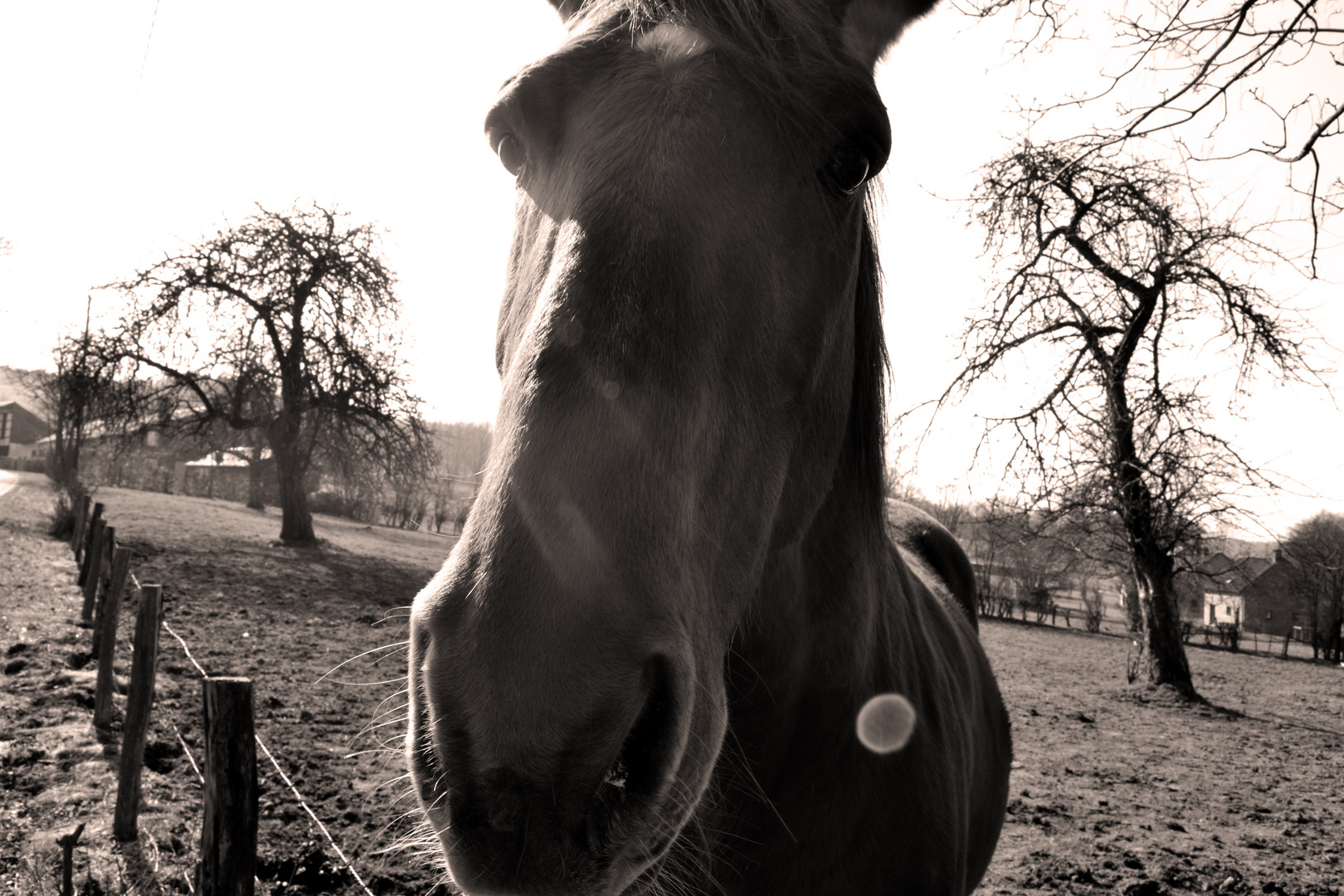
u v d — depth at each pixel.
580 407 0.89
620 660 0.85
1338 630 26.38
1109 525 13.54
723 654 1.12
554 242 1.12
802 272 1.21
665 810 0.95
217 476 42.03
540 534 0.85
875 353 1.66
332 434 20.17
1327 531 26.09
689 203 1.04
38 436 64.38
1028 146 9.91
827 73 1.21
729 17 1.16
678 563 0.94
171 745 5.02
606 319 0.94
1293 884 5.00
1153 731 10.23
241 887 2.11
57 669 6.50
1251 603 36.88
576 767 0.83
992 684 2.85
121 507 25.81
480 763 0.82
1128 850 5.37
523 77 1.17
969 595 3.58
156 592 3.83
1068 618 28.61
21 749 4.68
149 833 3.79
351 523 35.25
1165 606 13.49
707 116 1.09
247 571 15.27
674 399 0.95
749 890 1.47
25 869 3.34
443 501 29.19
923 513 3.72
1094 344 10.23
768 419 1.17
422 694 0.91
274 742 5.53
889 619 1.83
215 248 19.08
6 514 19.67
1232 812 6.68
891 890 1.59
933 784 1.72
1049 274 10.40
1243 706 13.52
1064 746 8.80
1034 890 4.57
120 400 18.73
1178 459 10.41
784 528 1.35
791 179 1.17
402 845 1.23
